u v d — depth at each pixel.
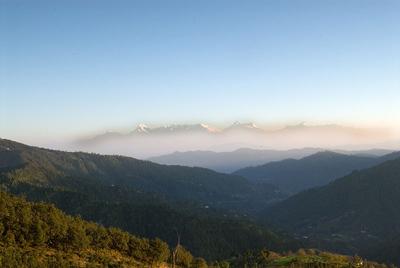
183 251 121.62
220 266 149.25
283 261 147.38
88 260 93.31
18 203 103.94
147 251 109.81
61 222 100.00
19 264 77.94
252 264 153.25
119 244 107.75
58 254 92.19
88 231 106.94
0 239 89.31
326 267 134.75
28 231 93.81
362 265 143.12
